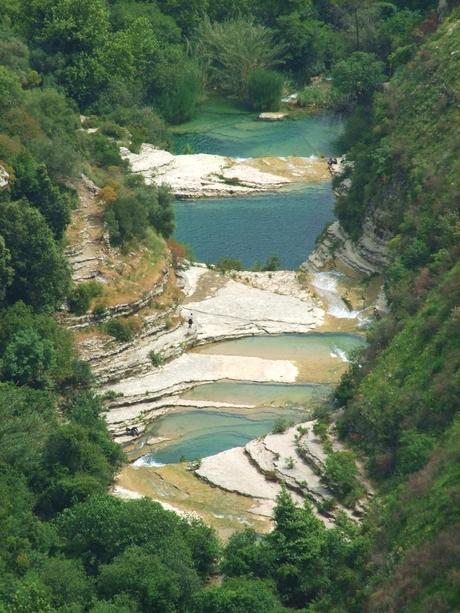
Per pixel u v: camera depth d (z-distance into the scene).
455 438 136.50
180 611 124.69
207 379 170.50
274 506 145.00
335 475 144.12
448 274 164.00
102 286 173.12
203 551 132.25
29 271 165.50
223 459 153.50
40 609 118.88
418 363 152.25
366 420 150.00
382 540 128.50
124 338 170.38
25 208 167.00
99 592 125.19
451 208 178.12
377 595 120.56
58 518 134.75
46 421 151.62
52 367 159.00
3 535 130.62
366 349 165.62
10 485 139.38
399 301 168.75
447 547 119.44
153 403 165.62
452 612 113.00
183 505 146.12
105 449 149.88
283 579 127.44
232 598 121.69
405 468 139.00
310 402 166.12
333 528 133.38
